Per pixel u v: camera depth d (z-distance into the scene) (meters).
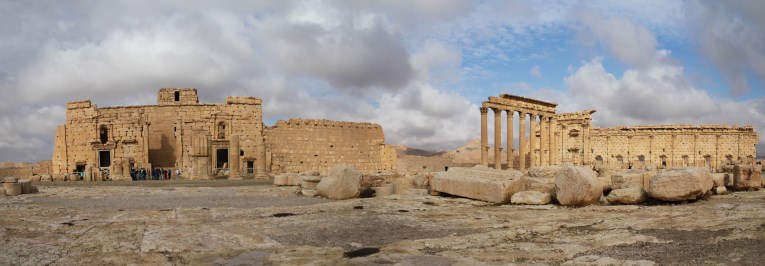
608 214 19.89
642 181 26.09
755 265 11.18
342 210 21.97
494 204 24.38
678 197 21.98
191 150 57.09
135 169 63.00
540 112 72.69
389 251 13.71
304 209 22.20
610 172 31.08
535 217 19.69
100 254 13.14
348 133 81.62
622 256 12.54
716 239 14.00
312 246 14.53
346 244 14.91
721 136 92.56
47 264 12.12
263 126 73.62
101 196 29.41
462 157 107.00
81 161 70.69
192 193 31.42
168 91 74.12
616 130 95.38
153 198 28.09
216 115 71.88
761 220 16.06
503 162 93.50
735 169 28.05
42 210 21.41
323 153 78.12
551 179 25.98
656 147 94.00
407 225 18.30
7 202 25.58
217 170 65.50
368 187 29.75
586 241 14.73
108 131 70.25
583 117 87.50
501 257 12.83
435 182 28.12
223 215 20.36
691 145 93.06
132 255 13.05
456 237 15.73
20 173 73.44
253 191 32.41
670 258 12.18
